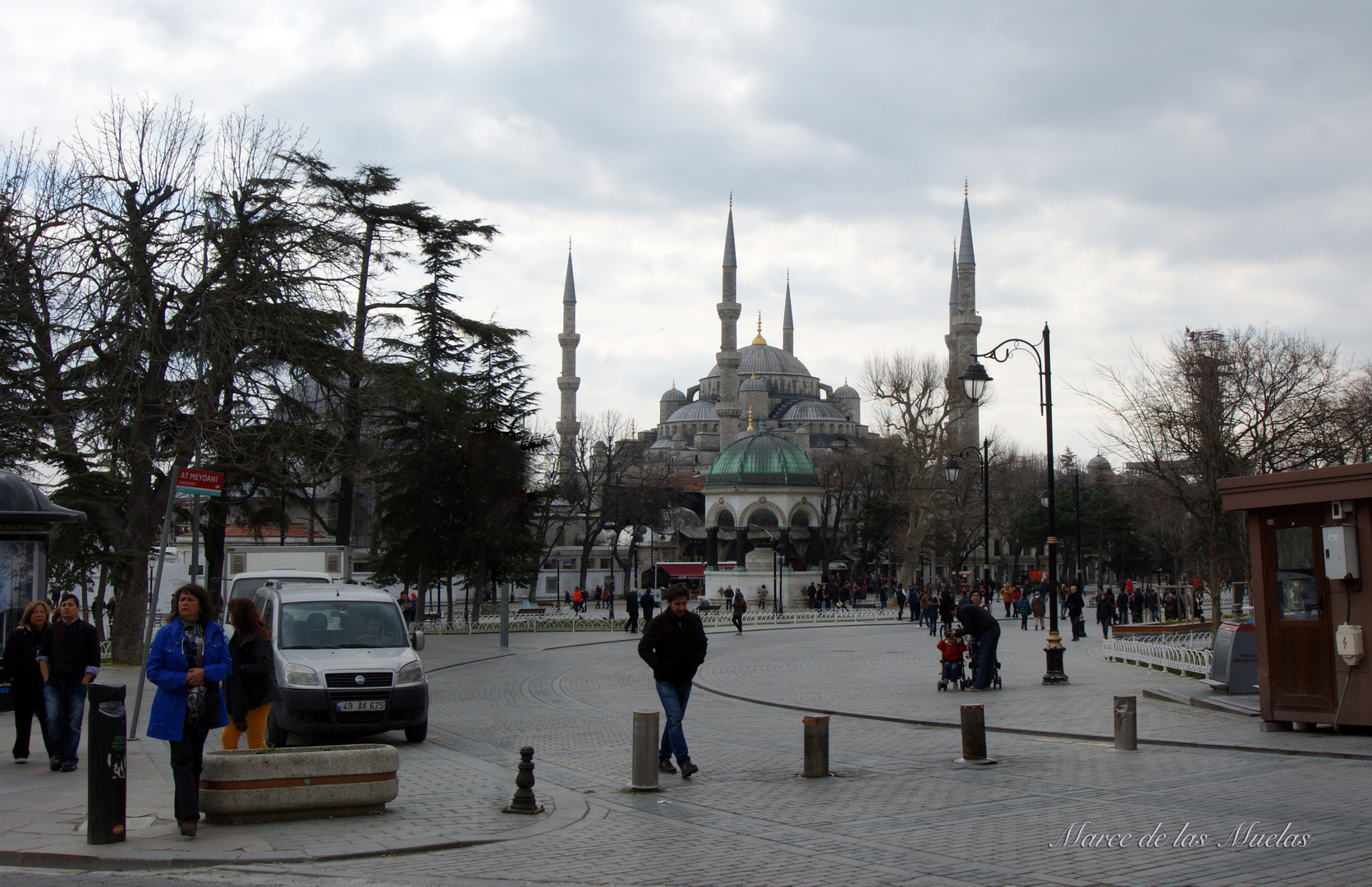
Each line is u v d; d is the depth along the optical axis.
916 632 50.28
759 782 12.77
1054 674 24.03
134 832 10.19
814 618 58.34
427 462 47.34
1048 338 25.97
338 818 10.80
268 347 29.36
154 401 28.25
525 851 9.54
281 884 8.52
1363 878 8.13
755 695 23.12
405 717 16.17
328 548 34.78
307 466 31.78
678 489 97.25
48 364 27.84
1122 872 8.48
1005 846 9.41
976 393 27.31
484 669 31.36
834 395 169.75
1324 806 10.68
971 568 119.81
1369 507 14.68
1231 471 33.62
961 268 123.44
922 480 73.44
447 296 48.28
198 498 16.34
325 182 41.38
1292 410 35.72
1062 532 85.88
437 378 46.34
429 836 9.99
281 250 29.56
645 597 45.50
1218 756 13.88
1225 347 35.41
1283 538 15.59
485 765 14.34
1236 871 8.44
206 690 10.12
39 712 13.85
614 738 17.08
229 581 32.81
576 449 100.75
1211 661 21.98
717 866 8.87
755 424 135.62
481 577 48.91
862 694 23.02
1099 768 13.23
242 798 10.45
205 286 28.55
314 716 15.62
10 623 18.69
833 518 104.12
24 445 28.08
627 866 8.95
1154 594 60.03
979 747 13.74
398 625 17.50
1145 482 48.59
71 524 27.30
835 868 8.74
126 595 29.06
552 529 104.69
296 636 16.75
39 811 11.09
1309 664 15.23
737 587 68.12
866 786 12.39
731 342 126.25
